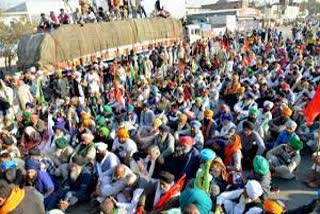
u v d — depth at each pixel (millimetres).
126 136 7980
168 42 30906
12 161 6777
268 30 39125
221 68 20406
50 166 8094
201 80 15047
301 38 36750
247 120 9023
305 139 9359
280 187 7891
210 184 6199
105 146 7574
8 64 33719
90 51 20875
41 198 4223
